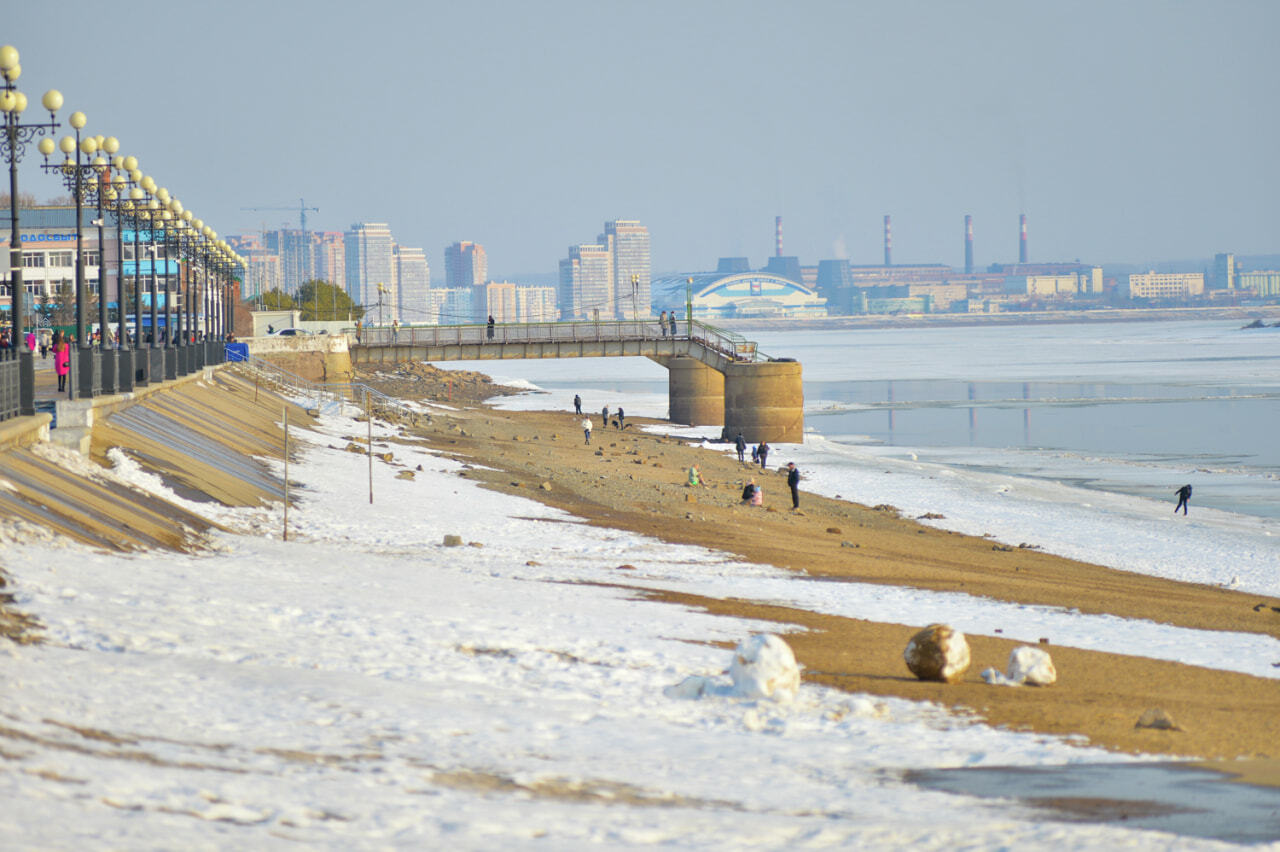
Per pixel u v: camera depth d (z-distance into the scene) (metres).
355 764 51.03
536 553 140.38
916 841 43.97
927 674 82.31
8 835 35.94
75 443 135.62
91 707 53.84
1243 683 88.94
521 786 50.06
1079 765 59.53
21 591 75.38
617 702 70.81
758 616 106.62
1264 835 45.16
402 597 99.00
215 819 41.12
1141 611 126.31
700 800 49.91
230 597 87.94
